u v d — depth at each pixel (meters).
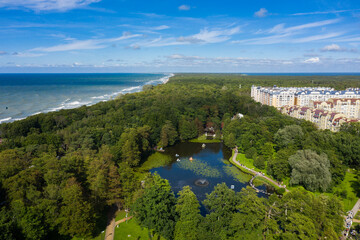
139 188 94.75
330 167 114.38
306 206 74.50
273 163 124.38
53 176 82.19
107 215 91.62
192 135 196.75
